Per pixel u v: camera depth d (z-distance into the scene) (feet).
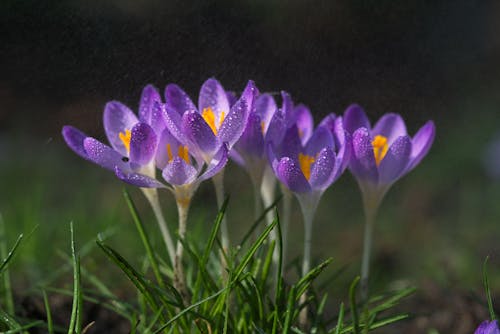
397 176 2.22
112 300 2.42
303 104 2.28
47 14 2.23
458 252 3.44
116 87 2.19
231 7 2.23
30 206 3.11
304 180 2.14
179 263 2.19
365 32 2.60
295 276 3.10
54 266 2.89
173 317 2.15
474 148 4.83
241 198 3.95
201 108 2.17
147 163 2.12
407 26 2.81
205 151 2.10
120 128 2.18
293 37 2.36
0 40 2.28
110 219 2.99
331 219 4.12
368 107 2.61
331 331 2.23
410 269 3.52
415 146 2.22
